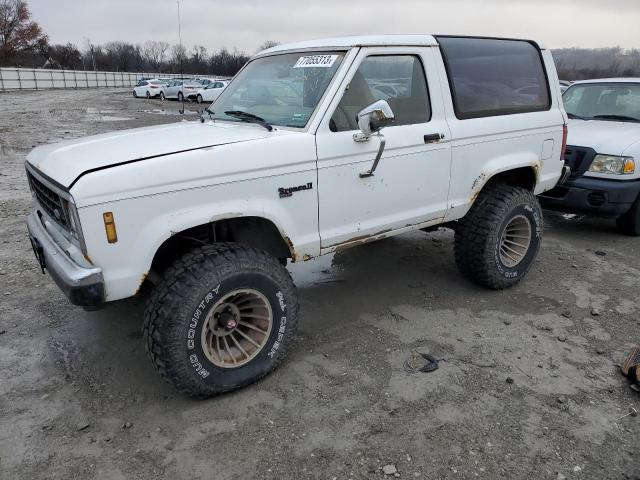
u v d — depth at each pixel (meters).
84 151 3.15
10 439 2.92
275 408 3.18
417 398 3.28
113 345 3.87
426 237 6.35
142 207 2.82
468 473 2.70
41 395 3.30
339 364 3.64
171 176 2.87
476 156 4.27
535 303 4.62
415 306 4.53
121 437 2.94
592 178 6.29
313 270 5.34
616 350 3.88
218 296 3.05
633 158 6.09
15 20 80.25
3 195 8.05
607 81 8.06
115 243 2.78
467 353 3.79
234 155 3.07
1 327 4.09
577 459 2.80
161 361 3.01
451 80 4.12
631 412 3.18
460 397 3.29
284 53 4.08
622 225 6.58
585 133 6.67
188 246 3.50
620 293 4.87
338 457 2.80
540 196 6.66
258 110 3.88
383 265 5.46
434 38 4.08
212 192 3.01
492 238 4.45
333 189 3.51
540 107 4.82
